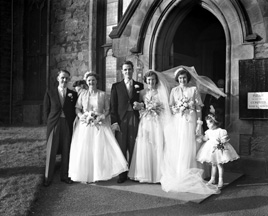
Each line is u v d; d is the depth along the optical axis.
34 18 13.01
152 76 6.20
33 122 12.70
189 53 11.20
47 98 6.18
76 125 6.21
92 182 6.09
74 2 11.23
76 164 5.96
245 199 5.26
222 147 5.64
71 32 11.27
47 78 11.79
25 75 13.27
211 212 4.71
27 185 5.64
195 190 5.47
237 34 7.08
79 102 6.23
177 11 8.27
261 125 6.79
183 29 10.66
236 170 6.99
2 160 6.96
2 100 13.10
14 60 13.28
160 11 8.31
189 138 5.90
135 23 8.70
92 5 10.44
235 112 7.10
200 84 6.84
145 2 8.52
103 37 10.45
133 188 5.77
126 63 6.26
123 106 6.20
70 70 11.22
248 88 6.90
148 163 6.05
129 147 6.27
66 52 11.36
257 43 6.85
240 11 7.02
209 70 11.96
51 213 4.73
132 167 6.19
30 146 8.14
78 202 5.13
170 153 5.98
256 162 6.76
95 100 6.17
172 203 5.05
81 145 5.99
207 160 5.71
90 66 10.42
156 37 8.41
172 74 6.84
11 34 13.28
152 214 4.63
